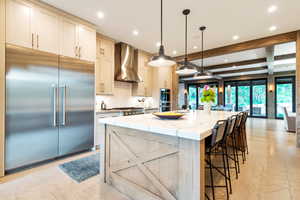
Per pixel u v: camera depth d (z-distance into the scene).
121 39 4.08
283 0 2.40
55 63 2.65
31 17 2.38
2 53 2.10
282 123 7.12
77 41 2.98
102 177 2.10
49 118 2.57
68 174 2.25
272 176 2.21
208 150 1.71
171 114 2.07
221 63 7.39
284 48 4.93
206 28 3.37
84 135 3.09
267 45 3.76
